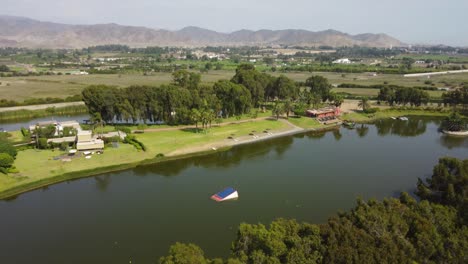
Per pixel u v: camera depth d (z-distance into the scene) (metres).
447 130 185.50
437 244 57.72
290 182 116.56
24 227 88.00
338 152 150.75
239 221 90.56
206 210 96.81
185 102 183.62
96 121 171.50
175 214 94.56
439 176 92.00
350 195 106.44
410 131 190.12
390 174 123.88
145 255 76.00
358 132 188.38
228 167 131.38
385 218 62.00
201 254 53.69
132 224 89.31
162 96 180.62
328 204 100.44
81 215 94.19
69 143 142.12
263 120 199.38
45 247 79.31
